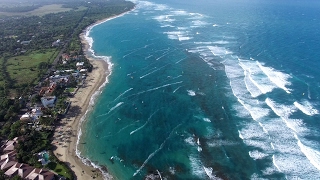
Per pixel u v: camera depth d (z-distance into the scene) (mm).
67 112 104375
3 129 91312
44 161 77312
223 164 76750
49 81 127188
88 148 85250
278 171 72688
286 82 115312
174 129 92312
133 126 95188
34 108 104875
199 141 86062
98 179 72938
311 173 71125
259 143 83125
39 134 90125
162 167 76938
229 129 90438
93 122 98125
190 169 75688
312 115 93562
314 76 119500
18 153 78812
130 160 80125
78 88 123625
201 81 123688
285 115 94312
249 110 98875
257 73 125625
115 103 109750
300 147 79938
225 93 112125
